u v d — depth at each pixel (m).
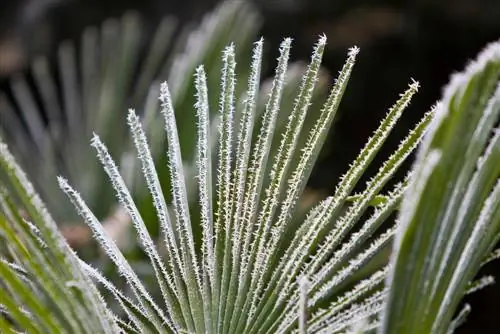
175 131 2.15
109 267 3.19
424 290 1.90
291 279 2.14
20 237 2.01
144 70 5.90
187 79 3.55
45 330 1.97
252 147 3.21
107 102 5.31
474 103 1.84
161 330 2.13
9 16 11.38
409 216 1.86
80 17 10.81
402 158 2.12
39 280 1.99
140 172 3.29
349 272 2.12
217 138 3.12
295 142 2.16
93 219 2.14
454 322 2.12
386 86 10.82
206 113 2.15
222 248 2.18
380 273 2.15
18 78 10.62
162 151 3.34
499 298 10.30
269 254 2.16
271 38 10.72
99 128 5.21
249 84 2.15
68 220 4.73
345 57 10.74
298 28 10.80
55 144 5.40
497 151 1.91
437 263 1.90
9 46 11.04
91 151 5.02
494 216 1.96
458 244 1.92
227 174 2.17
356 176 2.13
